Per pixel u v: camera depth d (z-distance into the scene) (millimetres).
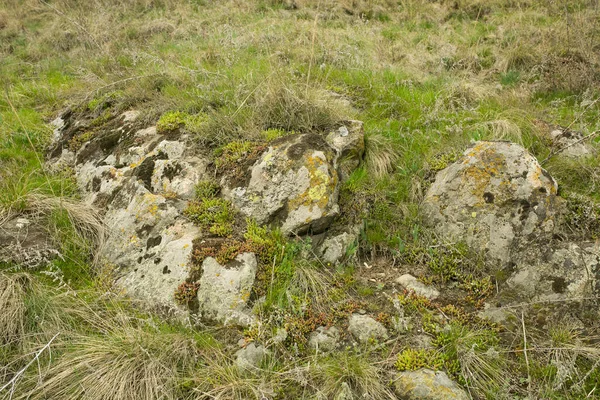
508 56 7855
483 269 3941
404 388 3123
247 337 3482
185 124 5367
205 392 3162
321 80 6711
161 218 4312
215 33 8906
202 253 3877
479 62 8227
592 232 4137
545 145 5328
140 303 3828
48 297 3811
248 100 5570
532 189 4008
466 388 3162
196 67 7117
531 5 10047
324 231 4262
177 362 3375
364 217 4426
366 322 3559
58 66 8930
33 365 3412
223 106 5715
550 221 3932
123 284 4016
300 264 3988
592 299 3533
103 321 3711
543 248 3828
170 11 11273
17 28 11406
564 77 6906
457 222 4156
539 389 3115
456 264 4004
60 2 11883
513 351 3367
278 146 4504
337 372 3203
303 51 7469
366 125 5504
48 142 6207
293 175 4281
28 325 3686
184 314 3633
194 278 3775
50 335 3596
